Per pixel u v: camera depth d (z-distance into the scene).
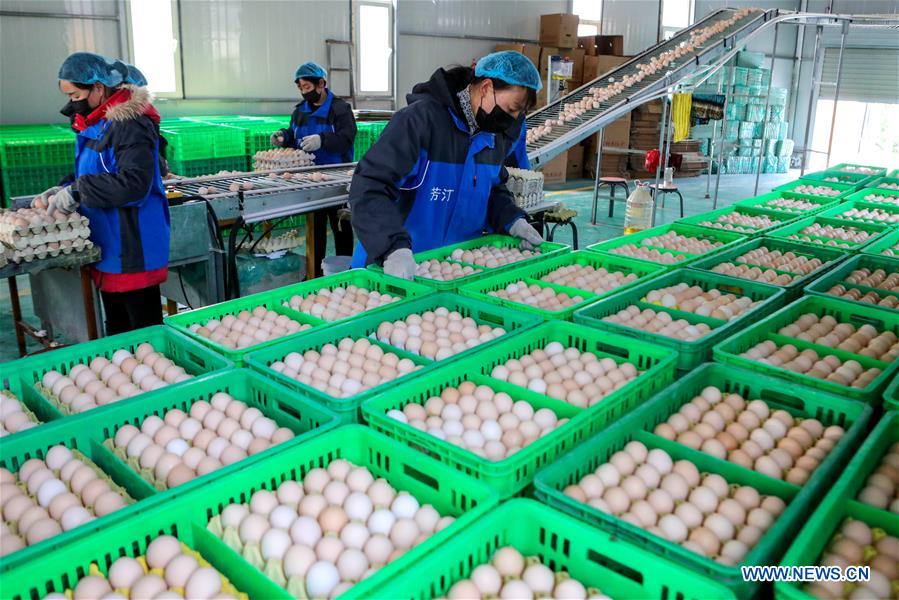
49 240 2.70
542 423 1.57
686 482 1.36
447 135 2.52
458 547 1.06
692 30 7.25
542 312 2.11
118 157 2.67
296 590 1.09
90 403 1.65
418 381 1.61
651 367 1.85
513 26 11.21
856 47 14.12
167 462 1.41
